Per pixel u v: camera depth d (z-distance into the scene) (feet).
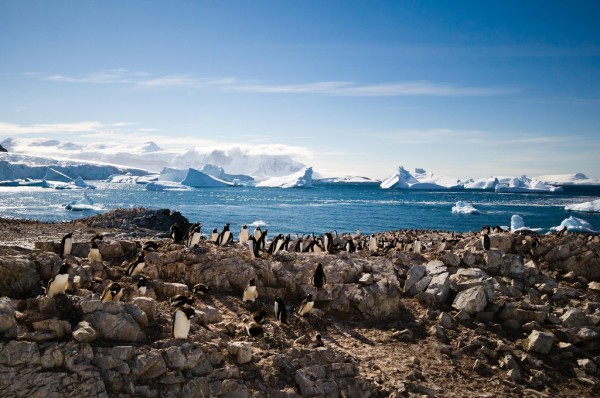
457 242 96.17
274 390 42.75
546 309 62.75
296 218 318.45
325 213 363.15
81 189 618.44
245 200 494.59
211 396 40.57
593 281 74.59
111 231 141.08
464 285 66.08
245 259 65.21
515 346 56.49
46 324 38.34
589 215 391.86
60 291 43.55
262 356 45.91
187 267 63.10
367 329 58.49
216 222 276.41
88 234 130.72
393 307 61.87
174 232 75.36
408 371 49.98
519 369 52.75
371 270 67.26
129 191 603.26
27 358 36.27
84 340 38.65
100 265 57.77
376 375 48.16
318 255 69.92
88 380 37.04
